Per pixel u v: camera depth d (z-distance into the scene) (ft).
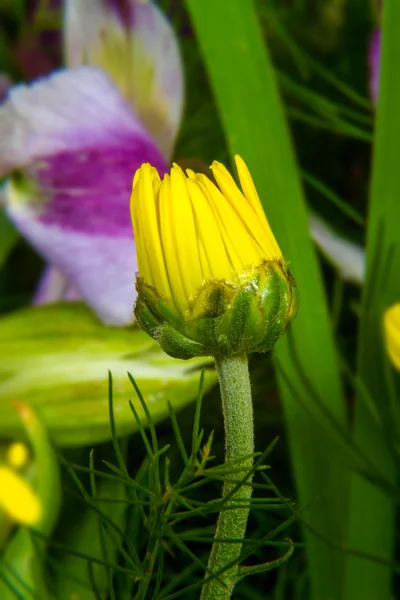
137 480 0.66
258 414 1.01
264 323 0.57
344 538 0.80
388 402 0.81
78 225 0.86
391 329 0.75
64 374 0.81
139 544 0.80
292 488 0.96
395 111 0.80
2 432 0.80
